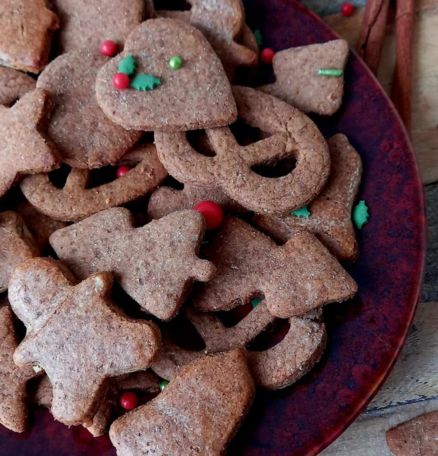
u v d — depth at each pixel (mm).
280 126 423
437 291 459
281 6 460
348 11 496
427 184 477
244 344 406
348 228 419
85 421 391
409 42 481
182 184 436
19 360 394
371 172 430
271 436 399
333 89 437
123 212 414
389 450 444
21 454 405
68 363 390
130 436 387
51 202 422
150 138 435
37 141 415
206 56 421
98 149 423
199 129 422
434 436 436
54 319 394
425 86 488
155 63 420
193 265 397
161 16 452
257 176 413
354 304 413
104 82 419
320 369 406
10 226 421
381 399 449
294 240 410
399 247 418
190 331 417
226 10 444
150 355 387
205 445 384
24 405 404
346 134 438
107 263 406
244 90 428
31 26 438
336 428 398
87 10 446
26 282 402
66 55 434
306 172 414
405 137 429
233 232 415
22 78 441
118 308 399
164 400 390
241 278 408
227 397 388
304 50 445
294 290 401
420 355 451
